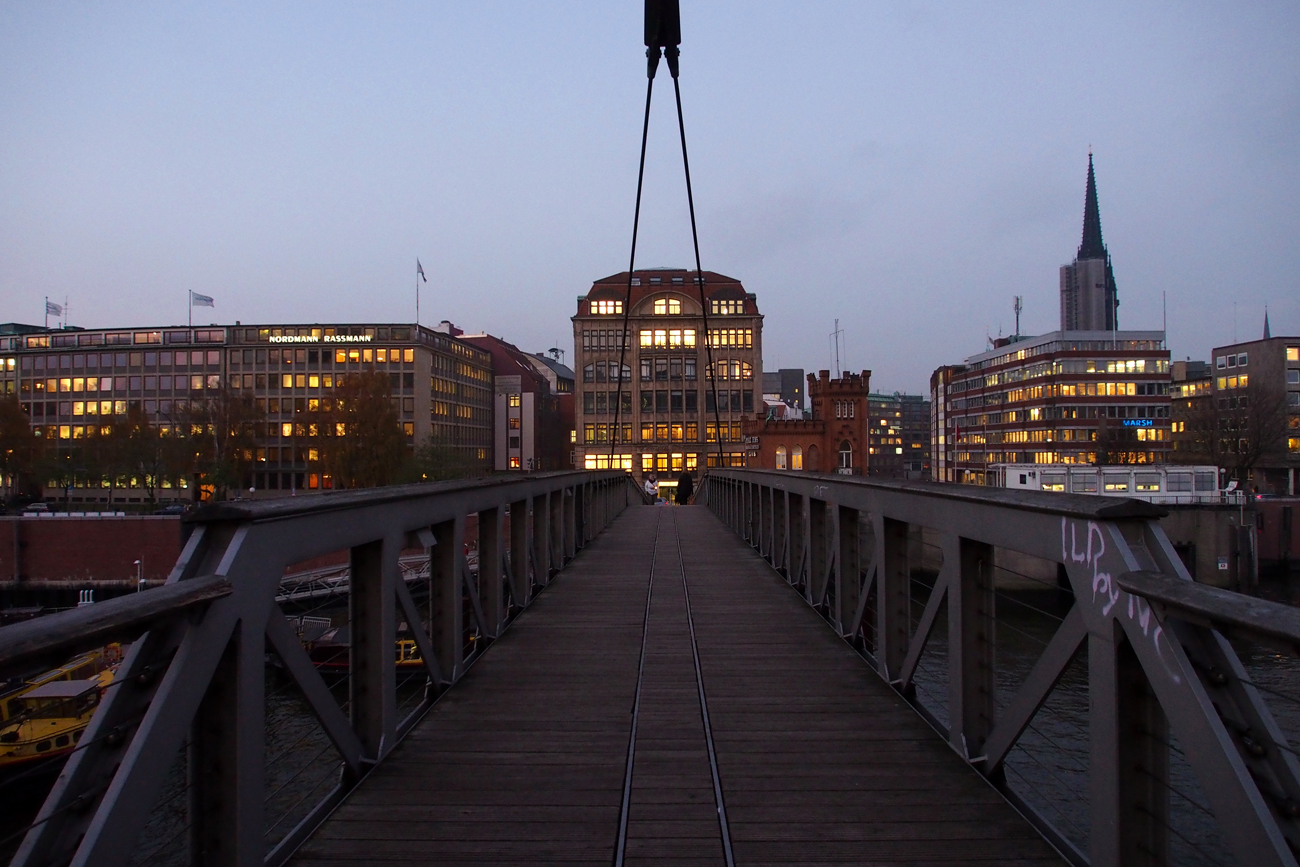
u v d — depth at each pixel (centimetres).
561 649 678
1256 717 211
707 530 1759
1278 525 5200
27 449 6031
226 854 281
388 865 312
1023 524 344
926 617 489
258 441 7550
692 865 314
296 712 1247
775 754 434
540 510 978
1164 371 7588
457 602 576
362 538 398
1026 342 8369
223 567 273
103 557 4197
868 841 333
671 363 7775
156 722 233
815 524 862
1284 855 193
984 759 404
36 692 1007
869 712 507
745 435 7569
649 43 868
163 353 7719
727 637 723
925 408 18700
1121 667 269
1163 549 255
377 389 5816
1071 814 898
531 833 341
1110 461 7181
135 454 5944
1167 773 260
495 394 9956
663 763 422
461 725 482
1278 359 7894
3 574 4175
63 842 209
